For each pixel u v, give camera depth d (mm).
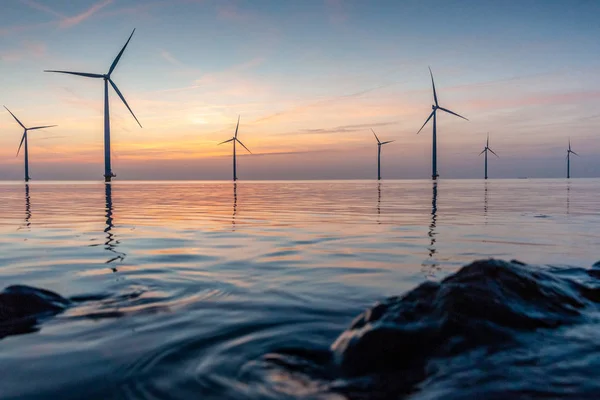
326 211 19078
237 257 8258
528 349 3611
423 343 3615
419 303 4238
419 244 9750
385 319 3910
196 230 12484
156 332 4113
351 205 22938
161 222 14781
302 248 9297
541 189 46344
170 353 3598
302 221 14836
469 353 3525
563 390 2922
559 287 5039
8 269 7230
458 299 4109
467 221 14500
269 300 5254
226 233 11820
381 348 3504
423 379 3150
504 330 3859
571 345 3721
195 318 4539
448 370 3268
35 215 17625
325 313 4715
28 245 9828
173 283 6176
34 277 6629
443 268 7199
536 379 3088
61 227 13352
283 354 3570
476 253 8562
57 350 3711
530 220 14703
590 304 4926
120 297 5418
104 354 3602
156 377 3148
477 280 4465
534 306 4387
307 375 3213
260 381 3090
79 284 6137
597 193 36281
